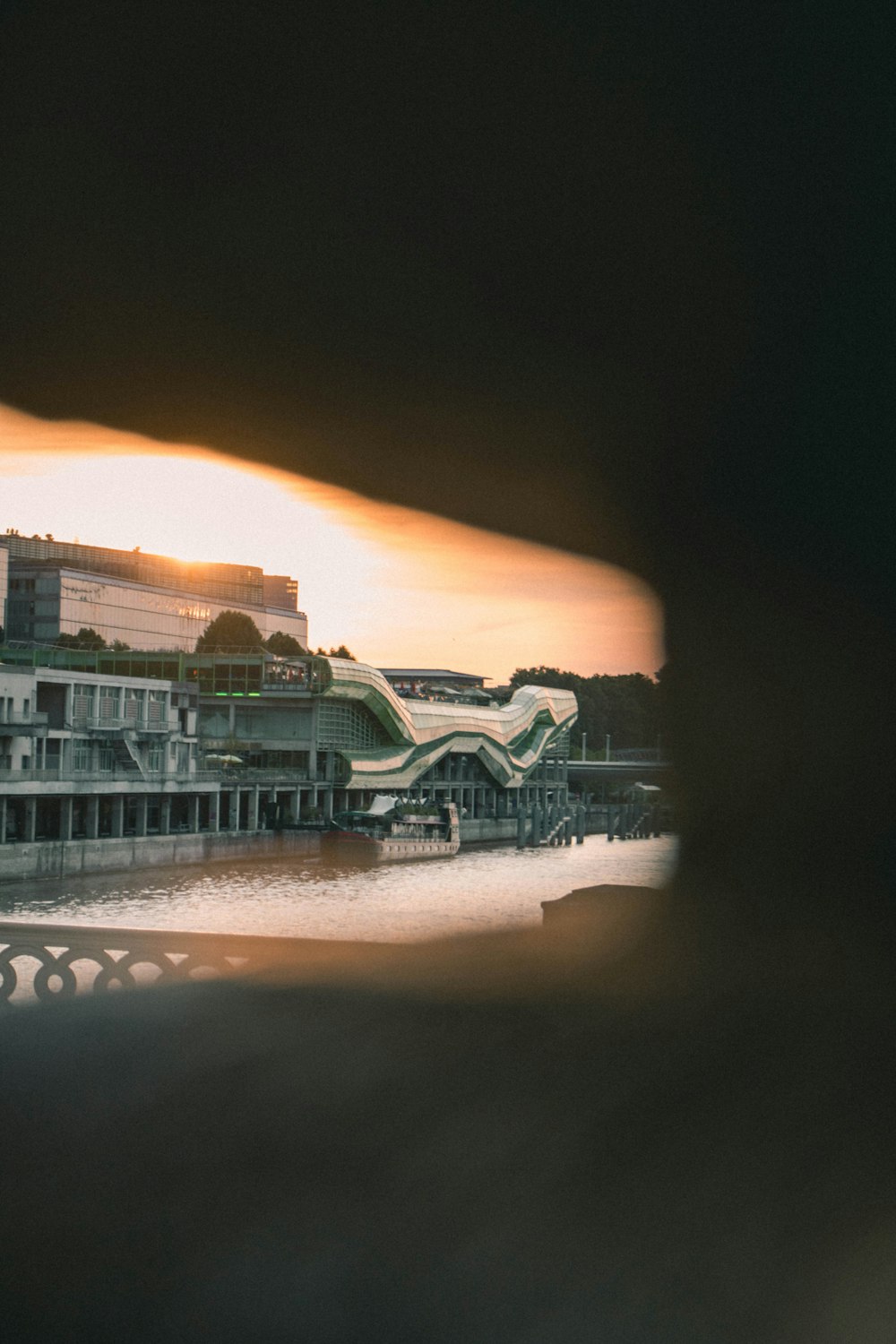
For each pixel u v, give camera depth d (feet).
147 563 523.29
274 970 33.88
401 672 565.94
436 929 184.24
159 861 274.36
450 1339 19.22
